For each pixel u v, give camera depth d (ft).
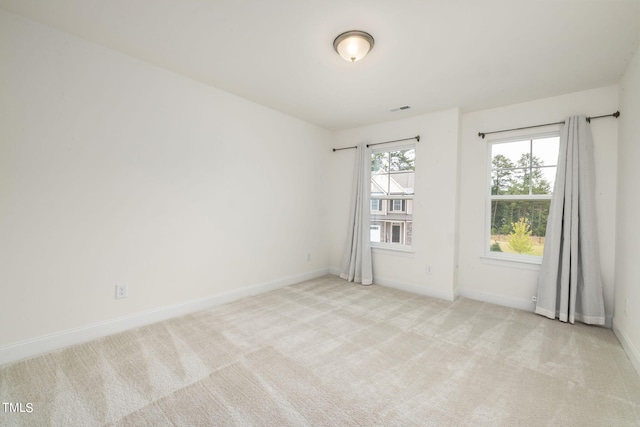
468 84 9.37
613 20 6.09
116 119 7.86
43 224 6.77
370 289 12.85
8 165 6.31
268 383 5.79
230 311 9.79
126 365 6.31
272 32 6.82
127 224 8.13
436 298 11.75
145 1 5.81
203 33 6.93
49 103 6.80
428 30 6.59
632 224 7.34
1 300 6.27
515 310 10.43
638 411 5.13
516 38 6.84
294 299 11.23
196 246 9.75
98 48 7.50
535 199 10.64
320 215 15.02
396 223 13.55
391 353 7.13
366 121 13.66
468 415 4.98
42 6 6.02
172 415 4.84
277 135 12.47
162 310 8.90
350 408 5.11
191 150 9.53
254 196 11.61
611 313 8.99
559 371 6.41
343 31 6.72
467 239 11.92
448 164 11.65
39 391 5.38
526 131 10.68
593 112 9.45
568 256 9.38
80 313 7.35
